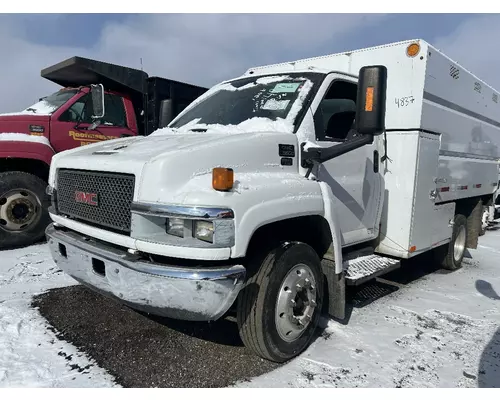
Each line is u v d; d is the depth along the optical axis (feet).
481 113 21.58
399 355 11.31
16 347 10.63
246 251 9.14
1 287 14.83
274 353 10.21
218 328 12.08
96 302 13.64
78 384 9.19
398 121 15.46
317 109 12.33
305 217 11.16
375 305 15.05
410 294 16.57
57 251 11.46
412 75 15.11
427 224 16.58
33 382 9.20
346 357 11.03
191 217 8.39
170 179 8.81
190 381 9.51
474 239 22.81
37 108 23.44
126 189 9.41
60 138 21.94
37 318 12.31
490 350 11.89
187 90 26.81
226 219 8.54
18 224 20.43
